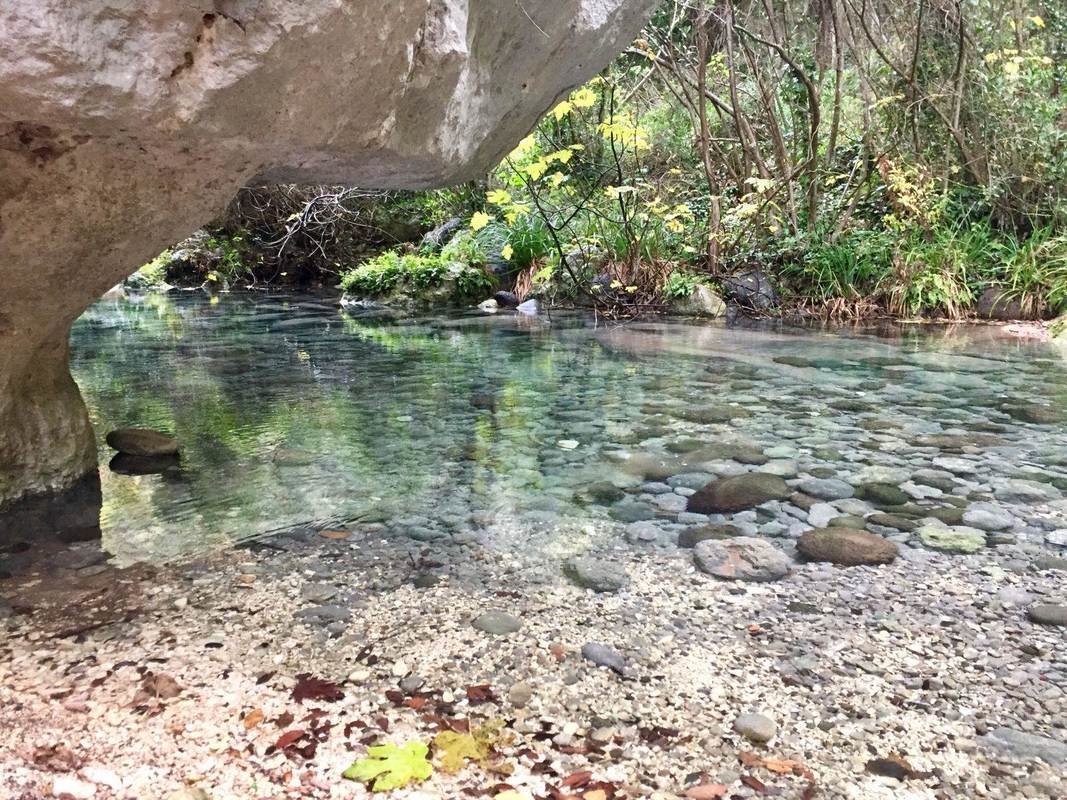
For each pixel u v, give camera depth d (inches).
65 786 46.2
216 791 46.2
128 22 47.8
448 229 419.2
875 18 327.3
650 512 94.7
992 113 307.0
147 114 51.4
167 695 56.0
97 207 73.0
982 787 47.3
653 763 49.3
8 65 46.2
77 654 61.7
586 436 129.4
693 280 308.7
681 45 353.4
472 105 82.6
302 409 150.0
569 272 323.3
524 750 50.4
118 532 88.0
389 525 90.8
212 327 281.1
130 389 168.9
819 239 310.5
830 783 47.5
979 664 61.1
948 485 103.2
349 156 68.7
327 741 51.1
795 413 143.7
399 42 58.1
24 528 89.0
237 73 51.3
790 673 59.9
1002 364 193.3
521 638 64.9
